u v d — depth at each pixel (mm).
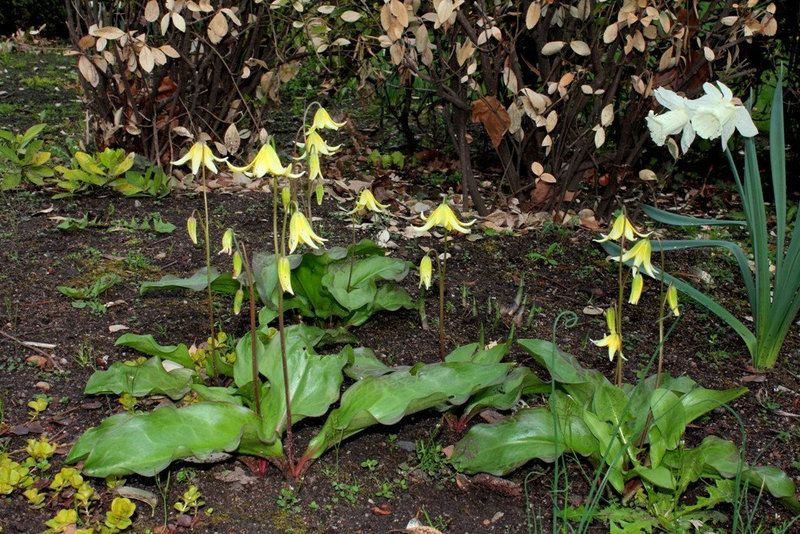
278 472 2447
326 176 5395
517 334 3371
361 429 2416
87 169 4566
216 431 2311
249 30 4941
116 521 2109
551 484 2484
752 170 3107
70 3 4730
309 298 3131
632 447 2352
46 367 2891
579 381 2594
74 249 3916
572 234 4566
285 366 2270
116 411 2662
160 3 4617
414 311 3521
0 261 3703
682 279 4082
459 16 4055
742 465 2221
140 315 3324
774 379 3119
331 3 4816
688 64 4383
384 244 4211
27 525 2148
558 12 4277
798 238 2996
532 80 4969
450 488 2436
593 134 4602
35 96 7500
